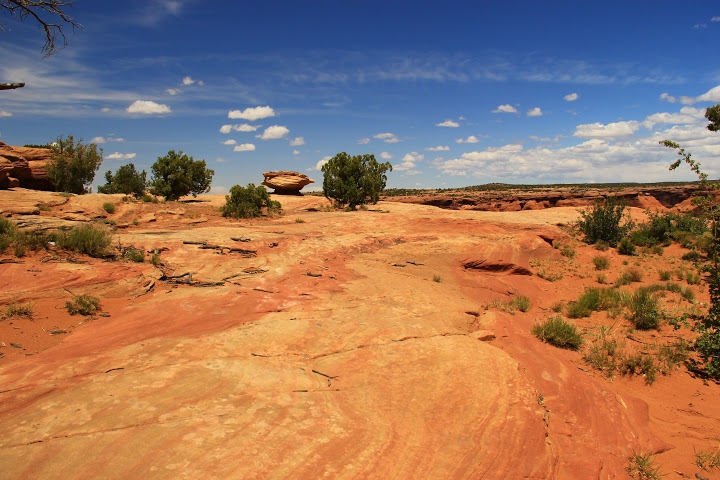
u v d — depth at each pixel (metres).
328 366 6.38
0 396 4.85
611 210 22.33
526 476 4.49
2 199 16.94
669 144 9.17
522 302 11.94
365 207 33.75
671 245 21.92
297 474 3.95
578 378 7.06
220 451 4.12
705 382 7.59
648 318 10.18
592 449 5.34
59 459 3.85
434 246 16.98
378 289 11.02
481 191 115.06
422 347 7.13
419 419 5.10
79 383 5.25
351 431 4.69
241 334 7.23
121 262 10.84
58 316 7.55
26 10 8.96
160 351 6.38
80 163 28.33
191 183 33.53
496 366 6.61
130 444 4.11
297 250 14.09
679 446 5.84
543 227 21.81
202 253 12.28
